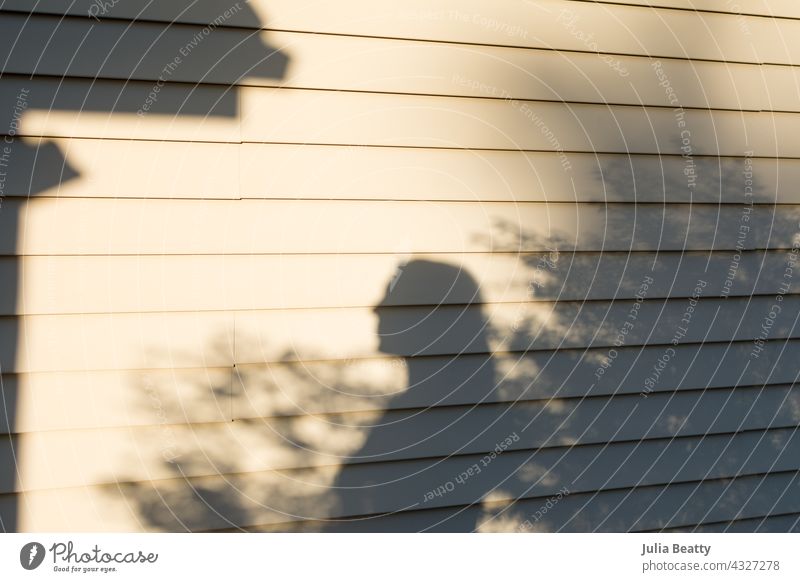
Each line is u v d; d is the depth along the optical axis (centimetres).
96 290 217
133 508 224
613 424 264
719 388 274
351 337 239
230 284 228
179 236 223
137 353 222
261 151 229
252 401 232
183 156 223
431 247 244
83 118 215
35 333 213
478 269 248
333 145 235
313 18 232
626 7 260
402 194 241
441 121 243
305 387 236
